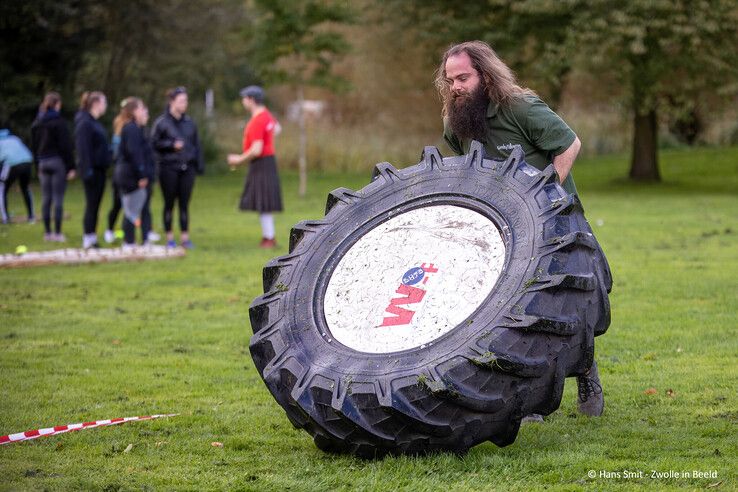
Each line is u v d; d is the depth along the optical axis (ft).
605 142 120.67
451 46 17.79
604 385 20.76
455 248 16.42
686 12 76.89
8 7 95.96
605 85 93.86
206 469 15.81
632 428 17.49
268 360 16.28
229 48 130.11
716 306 29.27
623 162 109.60
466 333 14.76
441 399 14.32
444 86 18.13
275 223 60.54
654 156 91.35
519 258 15.37
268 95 153.58
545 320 14.37
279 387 15.67
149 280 37.93
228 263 42.52
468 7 87.51
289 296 16.92
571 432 17.40
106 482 15.10
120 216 66.28
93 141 45.91
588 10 78.28
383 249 17.13
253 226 60.03
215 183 102.27
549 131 17.13
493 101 17.46
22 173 61.05
